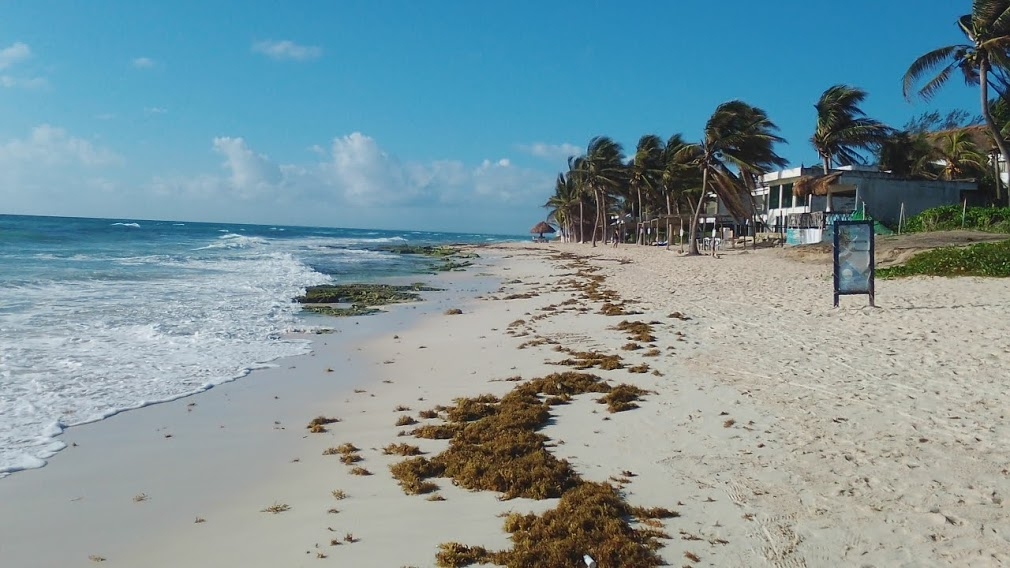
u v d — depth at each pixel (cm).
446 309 2081
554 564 498
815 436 754
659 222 6856
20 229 6134
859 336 1290
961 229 3153
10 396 972
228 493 662
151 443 808
